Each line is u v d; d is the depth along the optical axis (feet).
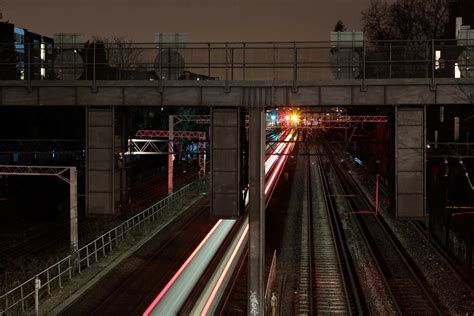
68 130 197.67
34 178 185.98
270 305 74.38
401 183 55.26
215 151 58.29
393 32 202.39
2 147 175.22
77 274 89.30
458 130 155.63
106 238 116.67
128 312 72.49
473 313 72.79
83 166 201.16
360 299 79.66
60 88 58.03
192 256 104.94
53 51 59.82
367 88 56.29
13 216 156.76
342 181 229.45
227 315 72.69
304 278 91.09
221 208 58.23
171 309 74.02
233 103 57.77
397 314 73.46
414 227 133.90
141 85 57.72
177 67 58.75
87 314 71.36
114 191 57.52
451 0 186.29
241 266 98.12
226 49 58.34
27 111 184.55
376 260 102.94
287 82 57.16
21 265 90.27
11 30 217.15
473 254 97.60
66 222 149.89
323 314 73.56
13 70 73.15
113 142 57.72
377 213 152.46
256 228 60.85
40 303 74.74
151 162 281.95
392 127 58.08
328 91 56.90
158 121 246.47
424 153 55.31
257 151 59.52
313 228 135.74
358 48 58.23
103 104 57.88
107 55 62.80
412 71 63.93
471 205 136.05
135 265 96.63
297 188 212.43
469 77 55.52
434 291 83.25
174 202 165.99
